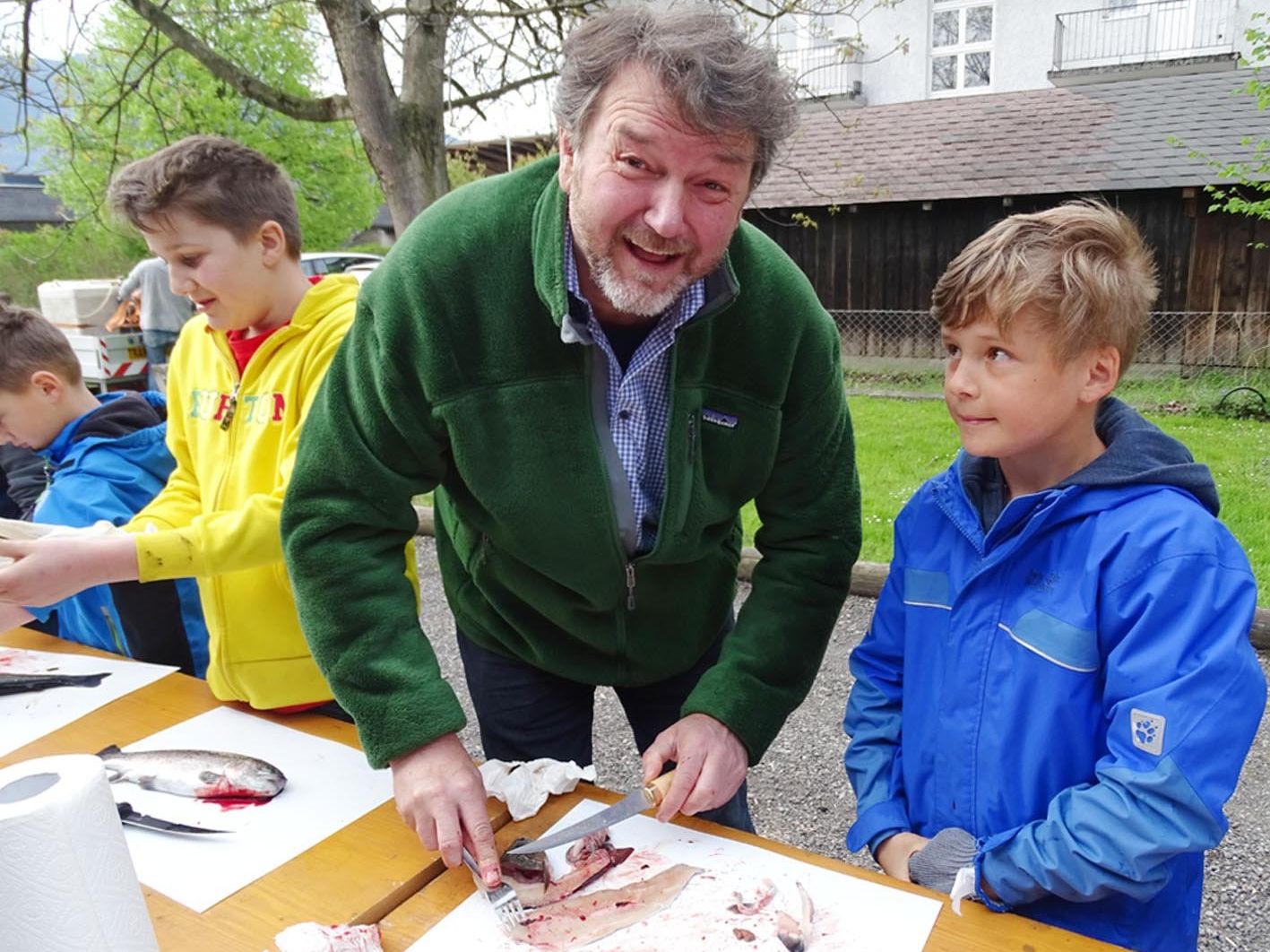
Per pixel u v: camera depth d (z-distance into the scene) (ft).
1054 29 42.65
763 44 3.29
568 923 3.25
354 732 4.62
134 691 5.13
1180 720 3.15
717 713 3.98
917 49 44.80
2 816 2.51
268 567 4.77
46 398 6.46
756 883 3.42
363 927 3.16
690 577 4.68
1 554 4.32
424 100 14.55
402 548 4.15
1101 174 27.14
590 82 3.27
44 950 2.58
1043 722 3.65
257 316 5.29
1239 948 6.48
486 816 3.48
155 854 3.67
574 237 3.61
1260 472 16.70
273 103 14.84
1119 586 3.46
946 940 3.11
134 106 20.65
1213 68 39.01
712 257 3.43
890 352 31.19
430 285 3.68
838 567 4.38
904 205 30.22
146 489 6.45
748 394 4.01
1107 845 3.17
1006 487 4.18
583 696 5.28
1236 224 25.90
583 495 3.94
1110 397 4.06
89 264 35.53
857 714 4.50
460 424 3.80
